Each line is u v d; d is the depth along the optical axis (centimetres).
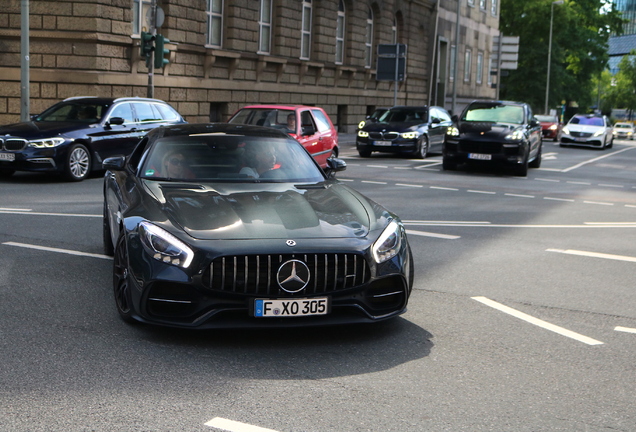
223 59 2798
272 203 536
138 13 2394
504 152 1869
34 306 560
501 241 914
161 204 526
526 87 6575
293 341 497
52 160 1393
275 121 1589
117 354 459
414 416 375
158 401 386
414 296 630
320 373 436
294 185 595
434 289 657
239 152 637
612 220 1141
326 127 1719
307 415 372
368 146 2283
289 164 637
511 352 487
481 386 422
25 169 1386
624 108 13225
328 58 3503
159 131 681
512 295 644
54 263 707
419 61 4584
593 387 426
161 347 475
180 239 475
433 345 497
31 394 391
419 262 773
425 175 1792
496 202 1320
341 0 3659
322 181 625
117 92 2292
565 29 6550
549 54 6266
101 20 2209
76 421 358
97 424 354
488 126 1916
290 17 3180
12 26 2173
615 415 384
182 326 469
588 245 905
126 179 633
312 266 475
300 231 491
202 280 465
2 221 940
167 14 2480
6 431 345
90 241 821
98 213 1029
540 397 407
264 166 623
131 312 495
